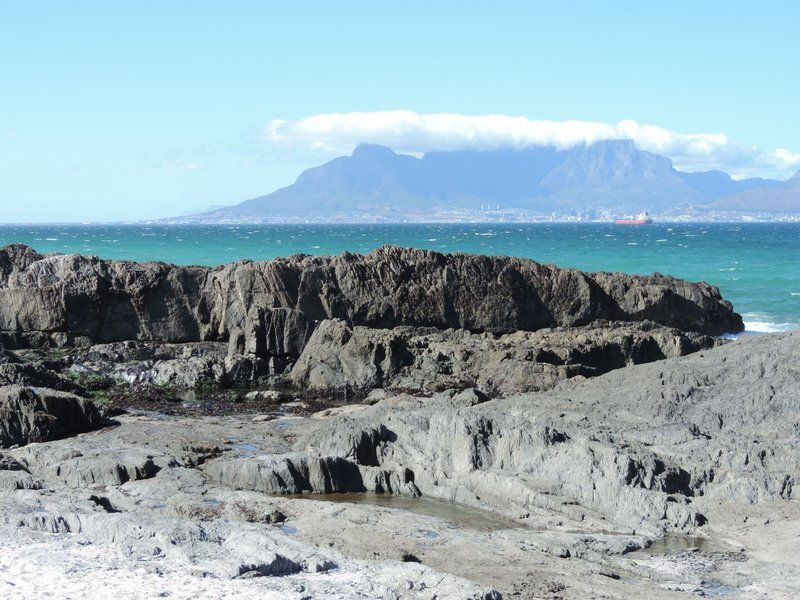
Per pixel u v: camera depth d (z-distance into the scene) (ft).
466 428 109.09
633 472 97.35
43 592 62.34
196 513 89.71
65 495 90.58
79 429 131.85
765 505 94.58
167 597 62.03
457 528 90.02
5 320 214.69
